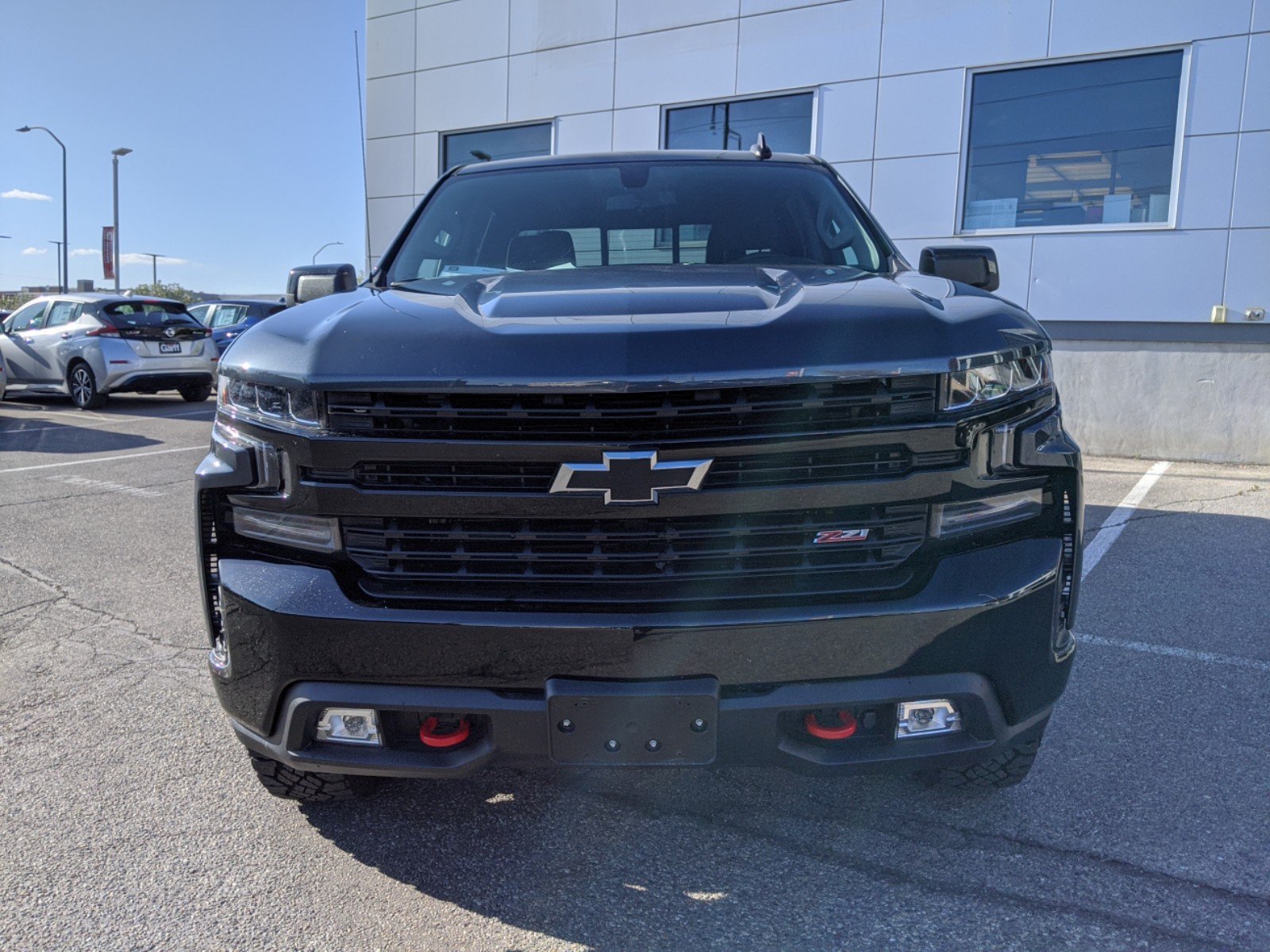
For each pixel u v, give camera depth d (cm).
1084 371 847
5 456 884
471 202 330
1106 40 810
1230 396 798
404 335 197
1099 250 827
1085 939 200
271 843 242
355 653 193
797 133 970
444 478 189
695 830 245
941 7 874
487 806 259
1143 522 576
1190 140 787
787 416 185
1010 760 240
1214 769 274
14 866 232
